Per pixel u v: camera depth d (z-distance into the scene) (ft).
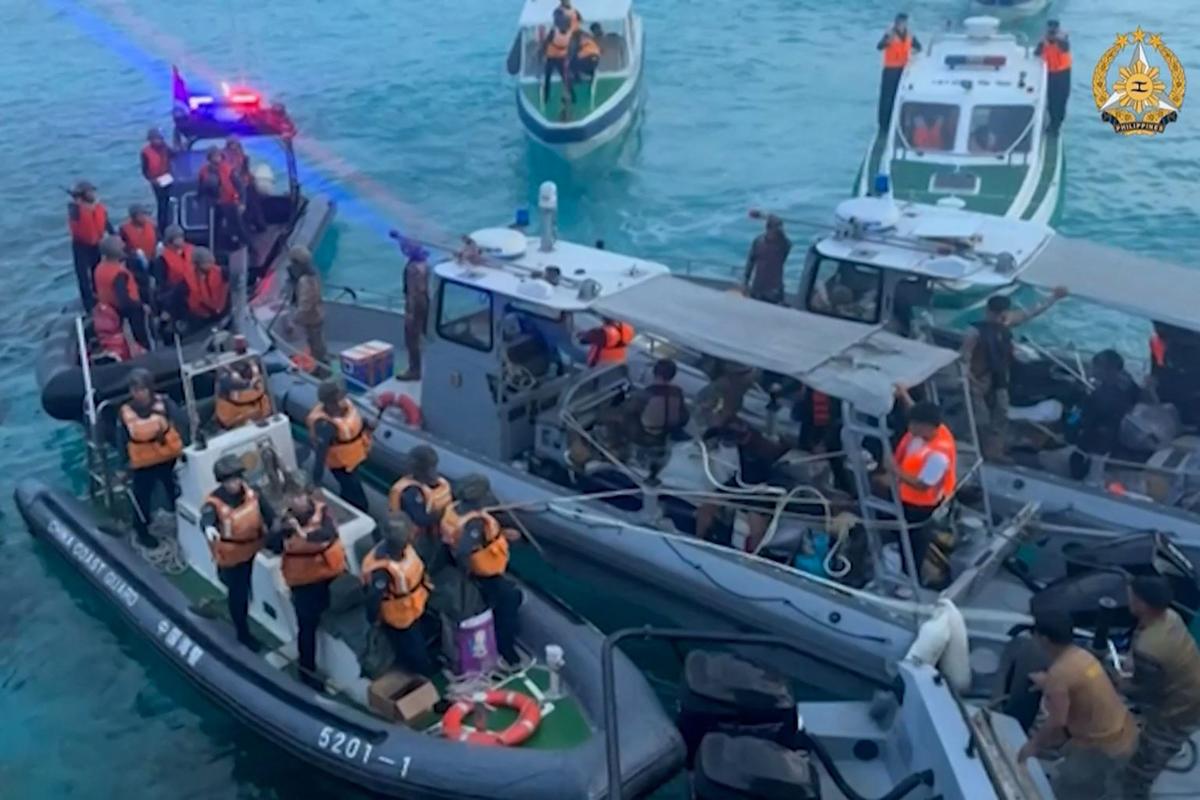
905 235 36.14
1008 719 25.04
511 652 29.94
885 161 55.01
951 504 29.86
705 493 31.45
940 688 25.12
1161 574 27.86
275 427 33.58
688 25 93.86
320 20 99.14
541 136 67.31
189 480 32.78
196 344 42.09
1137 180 63.98
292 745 28.32
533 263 35.01
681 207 63.26
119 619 34.32
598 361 35.32
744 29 92.63
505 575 30.30
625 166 68.44
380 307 50.78
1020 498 32.91
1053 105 59.36
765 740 24.50
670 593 32.32
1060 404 37.29
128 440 32.68
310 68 86.94
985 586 30.53
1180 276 33.88
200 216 51.03
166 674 32.60
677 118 75.10
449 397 36.50
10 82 86.74
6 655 33.32
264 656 30.53
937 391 31.76
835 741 26.96
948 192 52.75
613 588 33.76
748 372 32.94
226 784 29.37
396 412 38.52
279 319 45.03
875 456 31.35
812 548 30.91
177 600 32.22
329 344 47.57
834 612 29.60
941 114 55.21
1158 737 21.95
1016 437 35.68
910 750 25.48
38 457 43.04
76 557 34.76
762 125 73.61
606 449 33.30
